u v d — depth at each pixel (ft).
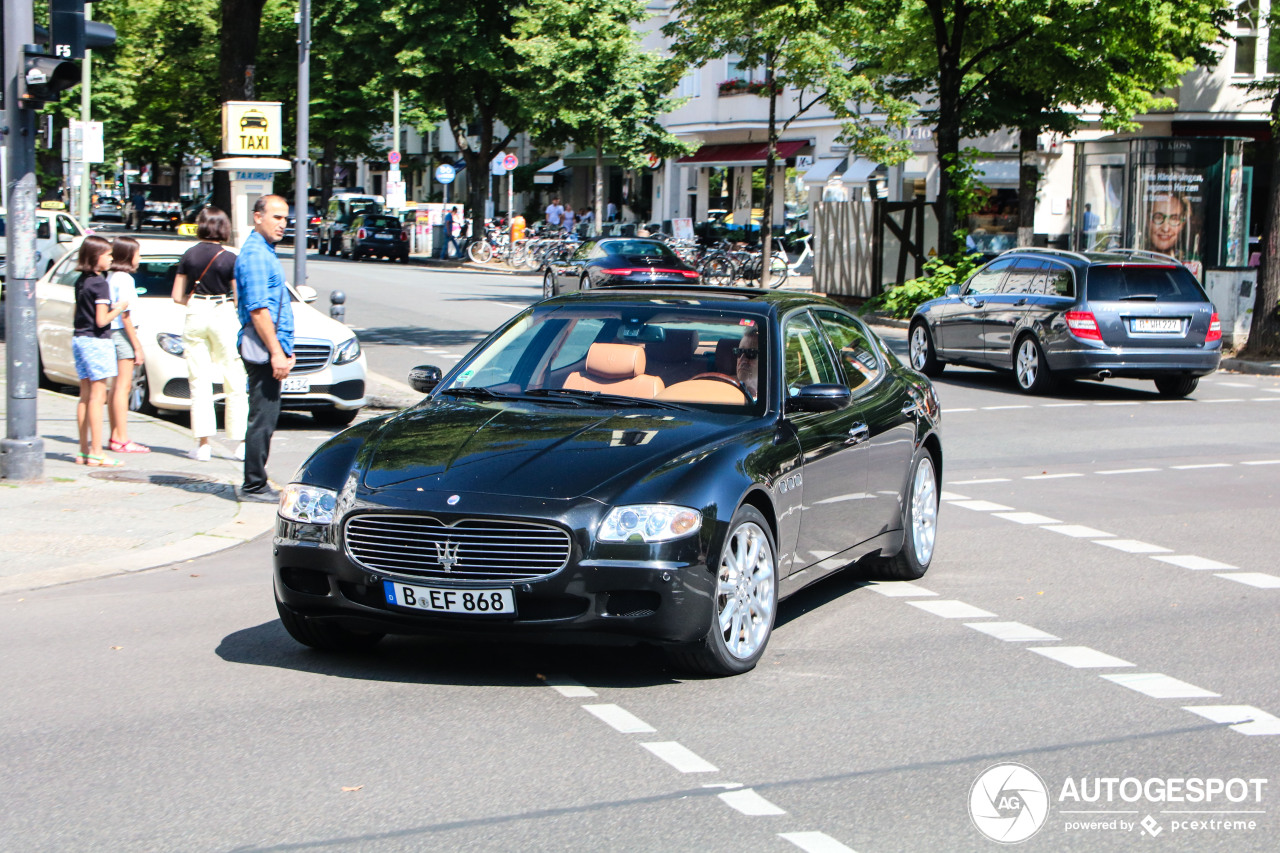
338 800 15.19
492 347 24.25
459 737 17.38
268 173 60.54
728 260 125.90
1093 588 26.66
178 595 25.31
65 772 16.07
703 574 19.16
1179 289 58.44
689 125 173.47
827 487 23.02
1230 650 22.17
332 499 19.92
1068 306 58.08
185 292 38.47
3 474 34.81
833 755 16.87
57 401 49.80
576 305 24.56
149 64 190.29
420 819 14.65
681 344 23.26
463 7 165.17
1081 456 44.09
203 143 218.79
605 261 98.99
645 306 24.08
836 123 149.28
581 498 18.93
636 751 16.89
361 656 21.26
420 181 276.00
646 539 18.79
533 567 18.79
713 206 180.34
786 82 110.93
